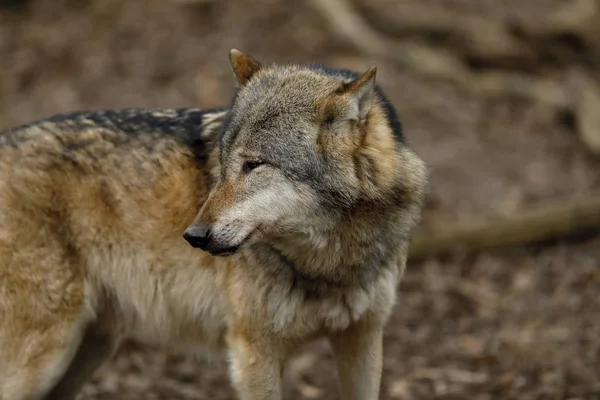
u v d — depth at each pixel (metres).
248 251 8.83
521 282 14.63
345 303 8.92
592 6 23.83
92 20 22.86
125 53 21.47
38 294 9.16
